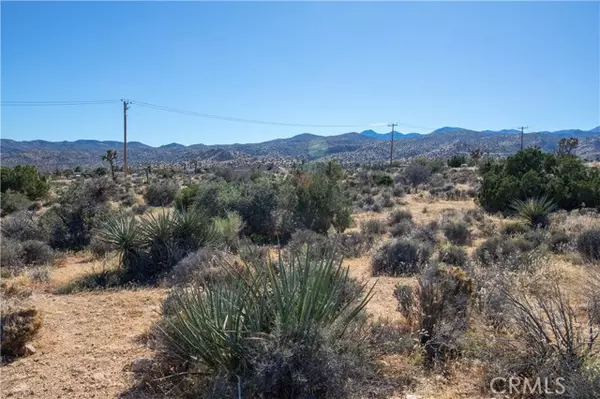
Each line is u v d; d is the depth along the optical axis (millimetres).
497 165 29891
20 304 8258
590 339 4867
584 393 4148
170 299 7348
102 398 5035
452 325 5934
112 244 12281
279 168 76375
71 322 7887
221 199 19797
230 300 5160
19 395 5176
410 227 17984
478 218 21969
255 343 4691
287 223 18938
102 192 19047
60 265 13883
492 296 6820
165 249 12219
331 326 5074
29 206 31188
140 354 6215
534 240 14195
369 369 5098
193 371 5176
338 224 19172
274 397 4637
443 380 5195
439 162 63688
